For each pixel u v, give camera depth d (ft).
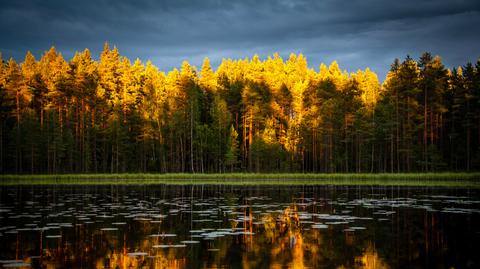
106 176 227.81
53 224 67.46
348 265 42.04
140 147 260.62
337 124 246.06
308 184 180.45
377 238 55.36
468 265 42.01
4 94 238.89
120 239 55.26
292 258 44.93
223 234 58.59
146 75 294.87
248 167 278.05
